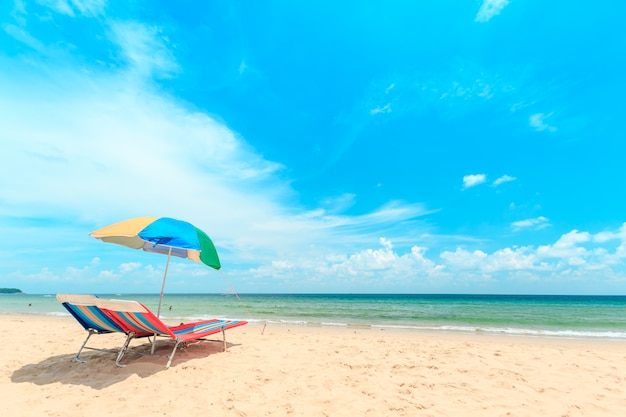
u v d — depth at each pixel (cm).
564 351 648
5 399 327
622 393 383
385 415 311
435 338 912
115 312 407
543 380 429
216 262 556
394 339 816
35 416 291
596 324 1564
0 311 1948
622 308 2909
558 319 1811
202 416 299
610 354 618
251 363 483
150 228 459
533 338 966
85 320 449
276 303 3784
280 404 332
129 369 423
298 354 561
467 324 1515
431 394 369
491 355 588
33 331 805
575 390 391
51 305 2766
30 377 396
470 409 328
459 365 502
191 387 369
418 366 490
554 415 318
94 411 304
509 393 376
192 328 550
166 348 548
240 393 356
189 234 499
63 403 320
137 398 334
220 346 598
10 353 525
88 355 504
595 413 325
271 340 713
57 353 524
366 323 1512
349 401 343
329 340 739
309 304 3538
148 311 379
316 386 387
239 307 2777
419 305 3381
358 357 550
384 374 446
